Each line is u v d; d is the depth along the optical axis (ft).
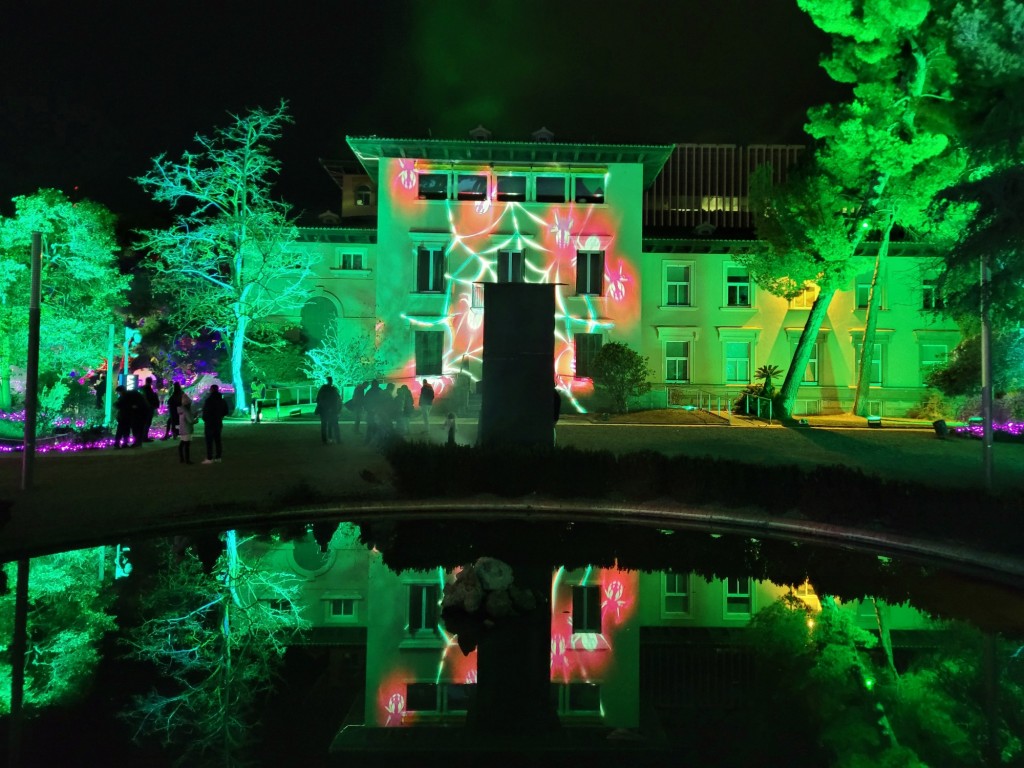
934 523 33.94
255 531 37.91
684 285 113.39
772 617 25.36
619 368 93.71
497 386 50.67
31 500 40.24
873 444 68.74
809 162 90.38
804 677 20.12
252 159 97.66
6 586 27.96
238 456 57.21
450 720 17.17
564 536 37.47
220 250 98.37
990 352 43.86
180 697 18.45
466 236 103.55
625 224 104.42
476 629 24.13
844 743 16.08
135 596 27.09
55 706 17.81
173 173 95.25
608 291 103.76
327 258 110.93
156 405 72.02
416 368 103.14
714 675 20.16
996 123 37.65
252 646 22.39
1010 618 25.16
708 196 140.87
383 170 103.40
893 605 26.63
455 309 103.24
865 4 81.30
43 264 82.99
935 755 15.33
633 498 43.62
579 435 72.54
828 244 85.51
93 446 63.57
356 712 17.62
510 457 44.93
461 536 37.22
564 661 21.31
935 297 36.86
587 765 14.93
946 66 80.28
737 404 102.78
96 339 84.58
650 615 25.55
